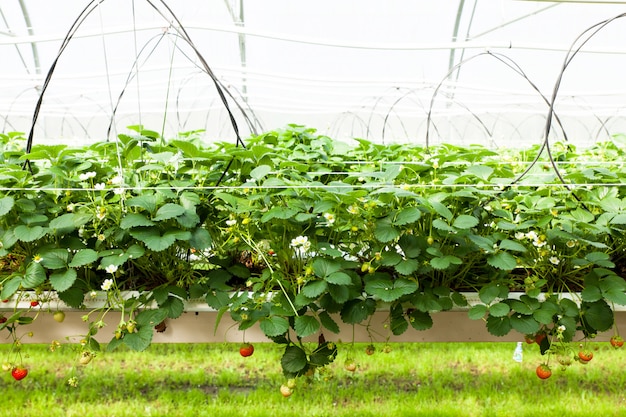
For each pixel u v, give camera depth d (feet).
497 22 22.79
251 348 7.55
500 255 7.11
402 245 7.35
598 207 8.46
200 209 7.75
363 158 12.57
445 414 9.50
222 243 8.31
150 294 7.49
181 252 8.32
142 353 12.66
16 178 7.45
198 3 21.50
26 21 22.70
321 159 10.76
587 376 11.29
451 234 7.65
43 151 7.54
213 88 27.76
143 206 6.79
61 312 7.55
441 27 23.44
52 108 29.04
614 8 21.26
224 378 11.26
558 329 7.03
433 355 12.52
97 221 7.31
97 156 10.07
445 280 7.89
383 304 7.33
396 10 22.58
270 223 7.85
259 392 10.41
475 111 28.68
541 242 7.33
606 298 7.18
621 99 29.53
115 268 6.63
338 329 6.98
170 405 10.00
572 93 22.24
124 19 22.18
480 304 7.19
